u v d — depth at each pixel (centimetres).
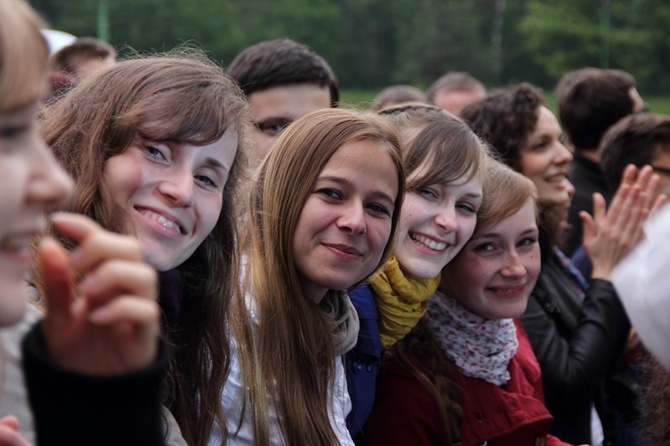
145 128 131
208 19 3669
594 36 3719
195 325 154
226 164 139
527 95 287
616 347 245
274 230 163
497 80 4038
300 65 272
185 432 148
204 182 137
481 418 199
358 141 164
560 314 246
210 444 153
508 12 4147
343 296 174
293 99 270
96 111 136
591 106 373
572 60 3725
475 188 193
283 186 163
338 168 162
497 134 285
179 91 135
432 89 567
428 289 192
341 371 174
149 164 132
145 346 77
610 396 269
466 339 204
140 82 137
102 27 2725
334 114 170
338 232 161
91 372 77
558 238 269
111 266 70
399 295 187
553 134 283
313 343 162
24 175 69
